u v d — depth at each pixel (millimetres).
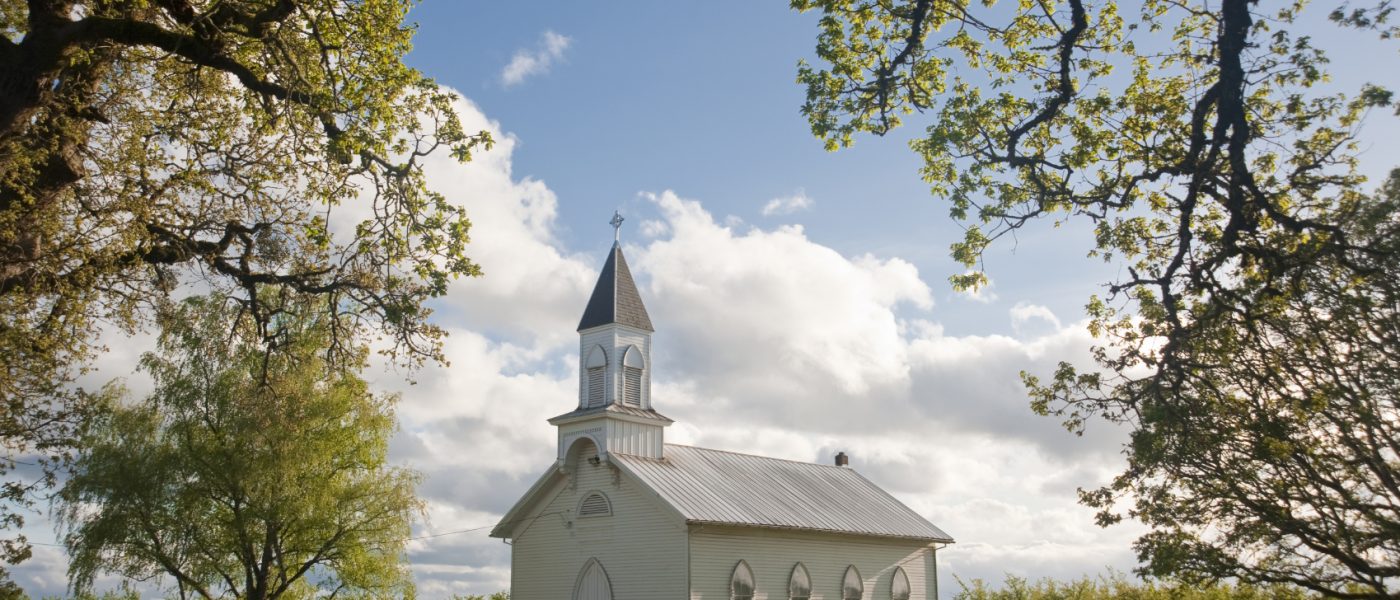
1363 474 18703
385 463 41250
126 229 17297
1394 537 17734
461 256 19828
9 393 18312
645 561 37625
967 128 17078
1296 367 18531
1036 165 16641
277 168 19734
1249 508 19406
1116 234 18297
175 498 36938
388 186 19312
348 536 38844
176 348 38656
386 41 19141
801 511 42031
